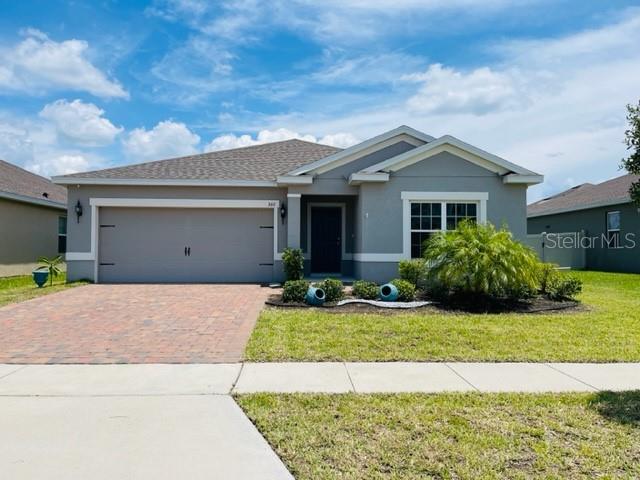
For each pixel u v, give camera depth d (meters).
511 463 3.71
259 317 9.45
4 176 19.41
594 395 5.25
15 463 3.70
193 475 3.54
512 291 11.21
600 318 9.51
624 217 20.84
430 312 10.16
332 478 3.50
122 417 4.62
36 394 5.27
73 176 15.16
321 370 6.20
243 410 4.82
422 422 4.50
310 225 17.39
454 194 14.48
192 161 17.59
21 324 8.90
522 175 14.30
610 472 3.56
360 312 10.11
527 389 5.51
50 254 20.89
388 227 14.45
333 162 15.37
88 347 7.29
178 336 8.00
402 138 15.53
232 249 15.98
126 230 15.72
